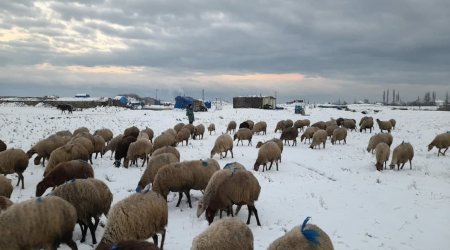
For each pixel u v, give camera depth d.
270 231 10.07
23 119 39.06
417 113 65.12
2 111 51.16
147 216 7.82
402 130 38.97
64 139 17.67
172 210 11.59
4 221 6.98
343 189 14.84
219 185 9.77
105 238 7.38
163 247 8.80
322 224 10.85
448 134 23.08
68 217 7.64
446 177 17.38
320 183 15.71
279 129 37.16
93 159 19.52
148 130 25.58
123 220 7.51
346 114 60.34
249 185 9.98
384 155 18.59
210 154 21.61
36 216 7.15
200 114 54.69
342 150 25.42
